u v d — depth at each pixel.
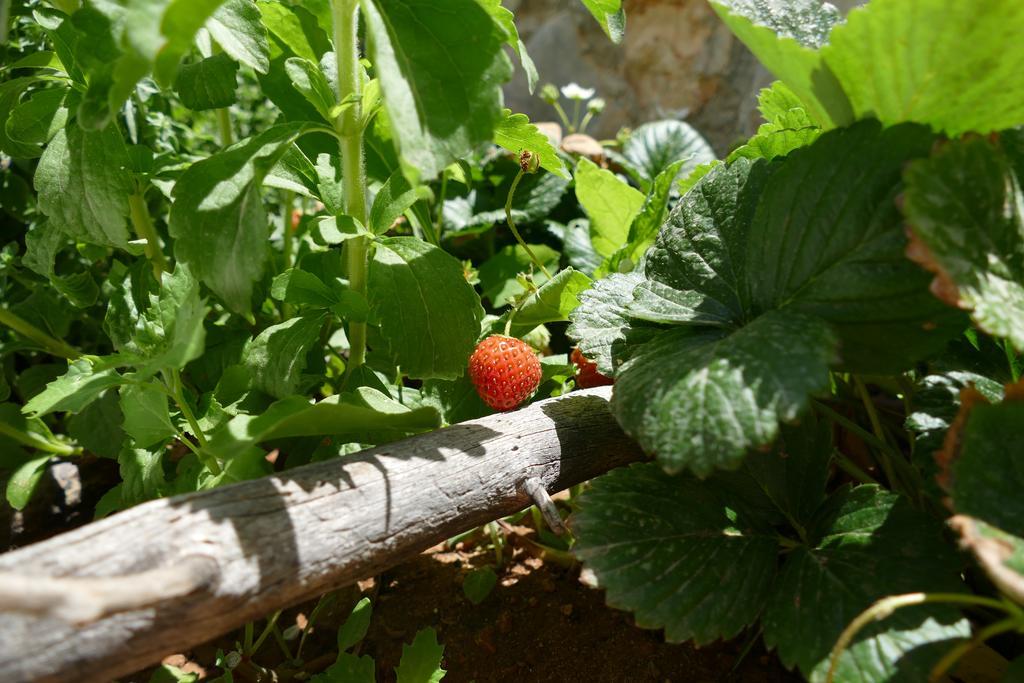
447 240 0.43
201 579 0.15
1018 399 0.17
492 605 0.27
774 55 0.19
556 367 0.29
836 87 0.19
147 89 0.32
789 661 0.17
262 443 0.27
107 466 0.32
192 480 0.23
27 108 0.25
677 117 0.56
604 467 0.25
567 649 0.25
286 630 0.27
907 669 0.16
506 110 0.26
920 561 0.18
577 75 0.59
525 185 0.42
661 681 0.24
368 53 0.17
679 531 0.19
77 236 0.24
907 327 0.18
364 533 0.18
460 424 0.22
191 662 0.26
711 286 0.21
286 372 0.24
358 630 0.24
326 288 0.25
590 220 0.36
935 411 0.20
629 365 0.20
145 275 0.29
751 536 0.20
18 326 0.30
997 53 0.17
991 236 0.17
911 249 0.16
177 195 0.20
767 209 0.20
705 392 0.17
